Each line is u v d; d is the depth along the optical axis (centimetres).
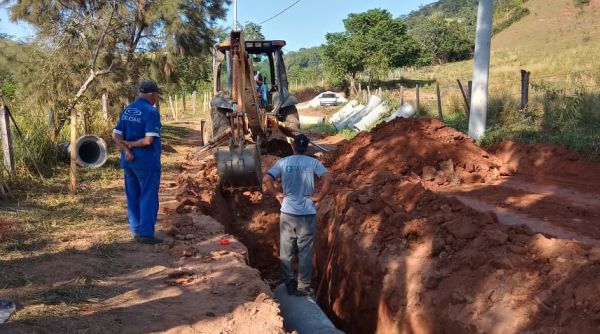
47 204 804
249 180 750
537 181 948
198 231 701
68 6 1783
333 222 820
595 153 946
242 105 773
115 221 729
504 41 5647
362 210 755
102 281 512
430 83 4019
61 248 596
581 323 421
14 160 933
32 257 558
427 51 5819
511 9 7331
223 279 531
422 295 560
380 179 853
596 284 438
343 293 718
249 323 440
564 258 492
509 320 462
